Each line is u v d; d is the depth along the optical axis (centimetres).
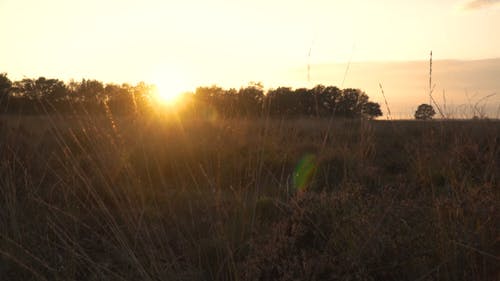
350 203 323
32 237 350
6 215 370
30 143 531
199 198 407
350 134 556
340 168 500
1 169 435
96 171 430
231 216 370
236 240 336
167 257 327
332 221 311
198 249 325
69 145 531
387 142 718
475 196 315
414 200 345
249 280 270
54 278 304
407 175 449
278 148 577
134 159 555
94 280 298
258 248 298
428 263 276
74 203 418
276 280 267
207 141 572
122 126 538
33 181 464
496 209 298
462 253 277
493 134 416
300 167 525
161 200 439
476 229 286
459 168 380
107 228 383
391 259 277
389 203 324
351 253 273
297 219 316
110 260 334
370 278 263
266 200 411
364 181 426
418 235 290
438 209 300
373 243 280
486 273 265
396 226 305
